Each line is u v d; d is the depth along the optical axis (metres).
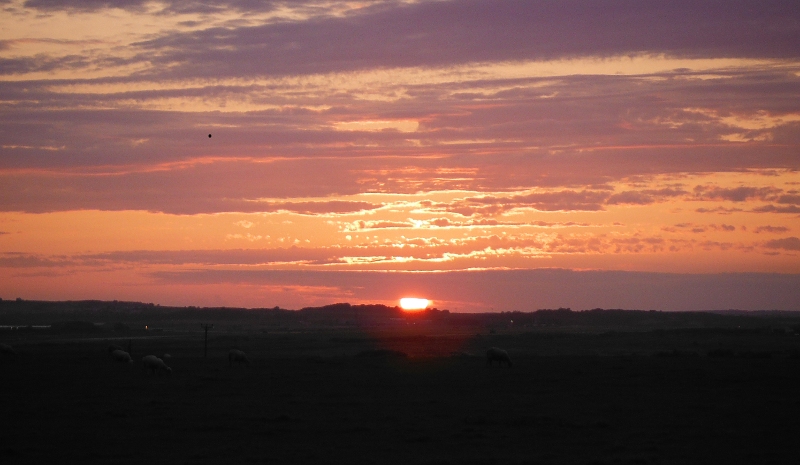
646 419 34.91
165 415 36.03
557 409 38.09
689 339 147.62
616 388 47.44
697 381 51.41
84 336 183.50
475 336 171.50
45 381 52.91
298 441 29.67
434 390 46.59
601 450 27.88
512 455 26.98
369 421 34.31
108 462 25.70
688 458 26.44
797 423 33.75
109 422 34.03
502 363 70.19
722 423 33.75
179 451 27.61
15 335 186.88
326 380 53.09
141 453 27.25
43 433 31.19
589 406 39.16
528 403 40.31
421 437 30.19
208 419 34.88
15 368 65.12
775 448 28.23
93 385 50.00
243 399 42.22
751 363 67.88
